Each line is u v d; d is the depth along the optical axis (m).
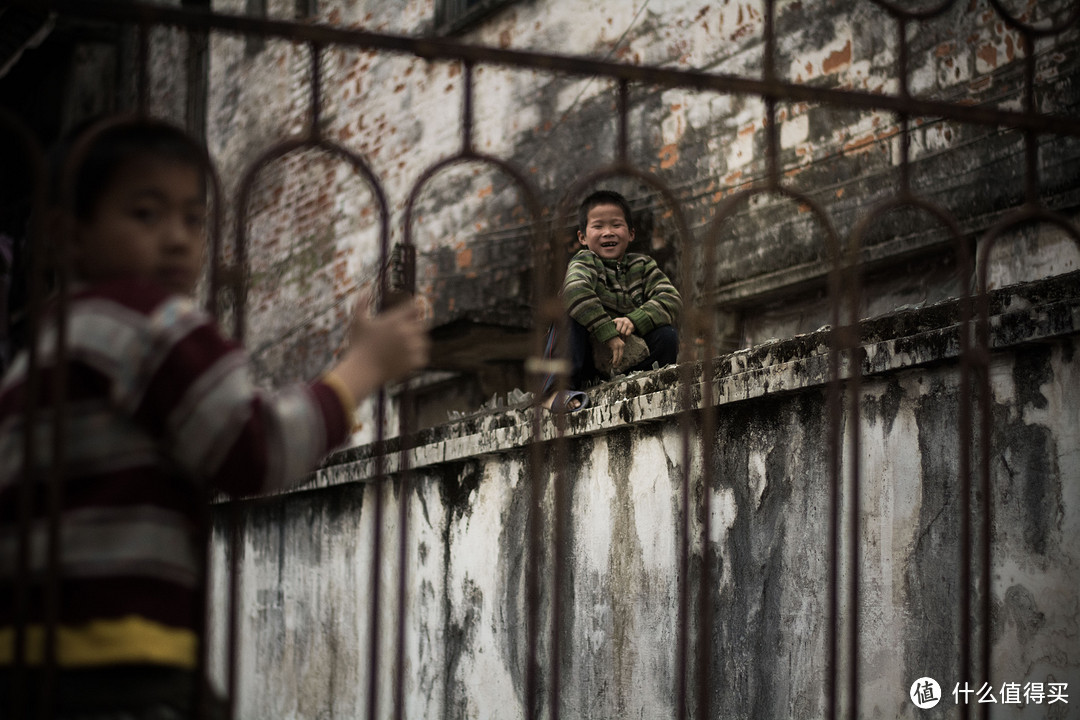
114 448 1.51
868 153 5.54
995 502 2.66
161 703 1.51
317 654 5.62
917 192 5.28
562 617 4.00
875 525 2.94
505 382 8.11
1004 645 2.61
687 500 2.04
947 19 5.24
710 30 6.61
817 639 3.01
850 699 2.06
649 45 7.06
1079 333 2.46
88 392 1.51
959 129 5.11
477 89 8.66
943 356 2.72
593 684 3.81
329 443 1.56
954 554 2.71
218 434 1.46
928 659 2.76
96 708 1.47
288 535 6.07
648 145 6.95
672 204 2.04
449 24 8.92
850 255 2.13
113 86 13.53
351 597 5.36
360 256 9.98
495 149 8.43
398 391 9.09
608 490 3.83
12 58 11.16
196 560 1.58
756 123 6.19
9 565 1.54
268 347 11.22
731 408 3.41
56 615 1.46
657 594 3.55
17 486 1.56
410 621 4.88
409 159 9.49
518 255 8.12
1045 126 2.28
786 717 3.09
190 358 1.47
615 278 4.40
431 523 4.80
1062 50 4.70
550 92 7.90
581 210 4.54
